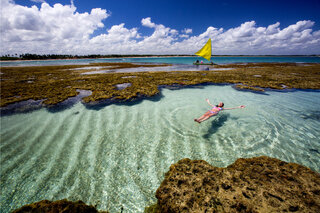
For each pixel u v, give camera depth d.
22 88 16.28
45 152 6.14
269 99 12.50
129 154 5.97
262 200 3.05
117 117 9.29
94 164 5.44
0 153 6.09
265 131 7.45
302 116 9.16
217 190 3.43
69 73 30.20
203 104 11.44
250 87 16.28
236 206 2.98
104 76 24.66
